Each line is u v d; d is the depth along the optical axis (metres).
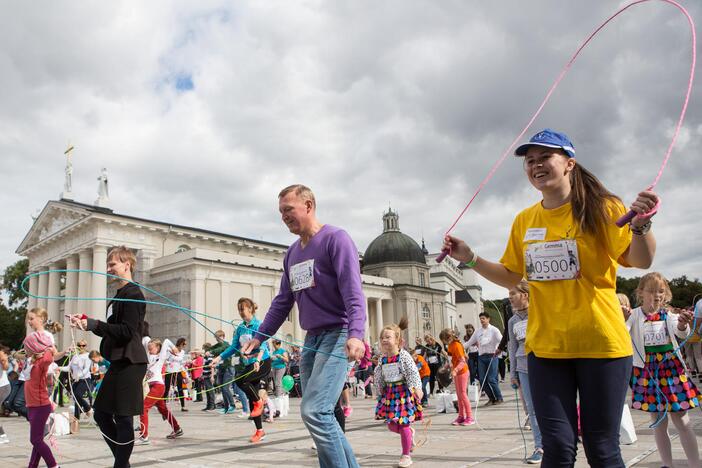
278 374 15.23
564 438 2.82
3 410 17.23
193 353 16.81
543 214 3.25
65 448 8.89
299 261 4.36
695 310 5.25
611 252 2.94
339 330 4.16
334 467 3.79
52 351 6.43
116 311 5.18
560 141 3.10
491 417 10.95
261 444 8.48
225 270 45.53
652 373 5.18
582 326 2.89
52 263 53.00
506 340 10.66
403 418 6.29
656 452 6.30
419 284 73.94
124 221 46.94
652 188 2.53
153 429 11.50
